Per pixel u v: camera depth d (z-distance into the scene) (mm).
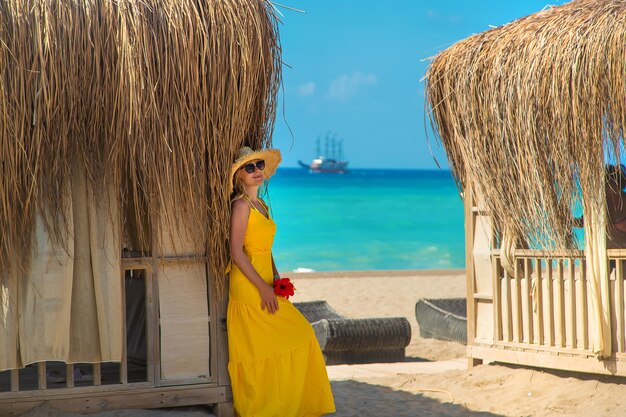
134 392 4527
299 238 39281
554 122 5402
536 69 5488
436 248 34812
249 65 4480
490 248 6227
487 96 5879
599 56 5117
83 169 4316
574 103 5258
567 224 5547
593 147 5242
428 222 47031
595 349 5398
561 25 5484
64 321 4254
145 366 5336
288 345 4574
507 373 6023
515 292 6074
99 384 4480
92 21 4203
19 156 4098
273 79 4684
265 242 4680
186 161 4414
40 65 4098
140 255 4594
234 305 4609
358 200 61281
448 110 6297
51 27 4109
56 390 4395
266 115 4723
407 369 6883
